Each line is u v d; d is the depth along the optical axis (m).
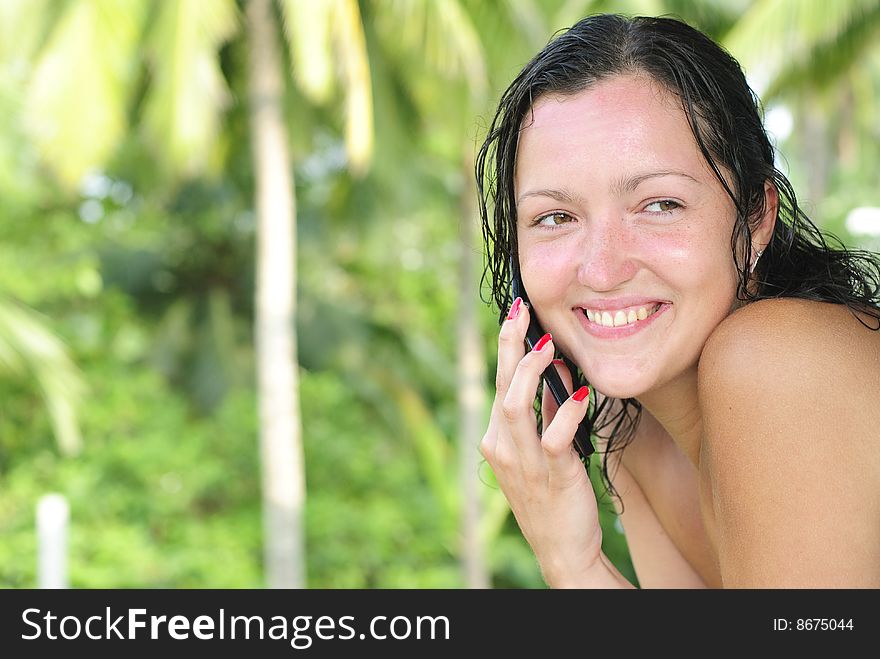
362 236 34.53
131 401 37.44
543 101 2.83
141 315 38.47
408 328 39.88
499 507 27.80
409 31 20.83
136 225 38.25
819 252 3.15
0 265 35.53
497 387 3.25
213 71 19.94
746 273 2.83
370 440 39.88
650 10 20.86
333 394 39.16
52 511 17.22
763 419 2.47
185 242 38.28
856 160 44.62
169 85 19.69
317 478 38.91
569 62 2.81
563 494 3.19
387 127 25.80
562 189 2.76
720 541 2.70
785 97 23.52
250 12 22.27
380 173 27.28
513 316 3.19
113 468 36.66
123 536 34.38
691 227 2.73
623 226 2.74
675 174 2.70
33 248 37.84
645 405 3.21
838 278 3.02
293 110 27.30
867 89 37.66
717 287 2.77
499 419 3.28
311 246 35.78
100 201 38.47
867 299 3.03
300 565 24.17
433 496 38.66
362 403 40.53
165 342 37.88
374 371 35.28
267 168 22.62
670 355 2.80
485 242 3.27
